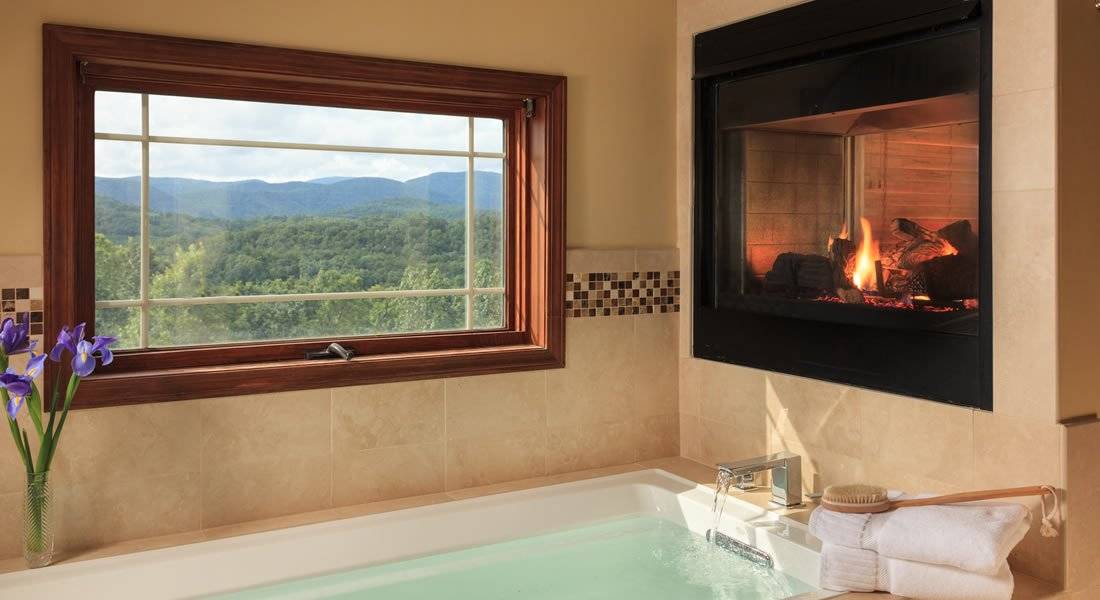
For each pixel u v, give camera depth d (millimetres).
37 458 2471
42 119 2496
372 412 2963
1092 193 2328
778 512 2873
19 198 2484
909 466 2645
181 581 2490
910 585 2152
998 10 2346
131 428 2621
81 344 2338
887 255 2693
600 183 3377
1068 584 2266
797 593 2484
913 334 2621
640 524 3107
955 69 2467
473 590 2570
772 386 3133
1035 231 2283
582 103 3322
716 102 3354
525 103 3287
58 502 2543
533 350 3234
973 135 2426
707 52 3371
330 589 2578
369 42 2916
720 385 3369
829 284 2902
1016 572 2361
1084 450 2287
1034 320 2299
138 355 2742
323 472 2893
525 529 2971
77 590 2371
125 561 2475
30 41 2480
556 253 3256
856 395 2801
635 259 3451
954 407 2504
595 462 3400
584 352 3354
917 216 2596
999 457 2396
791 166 3031
